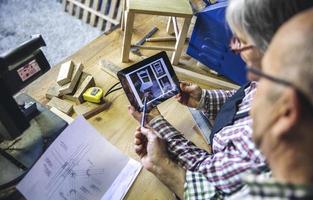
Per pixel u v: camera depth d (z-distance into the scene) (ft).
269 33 1.80
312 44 1.12
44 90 3.15
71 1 8.76
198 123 3.08
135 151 2.65
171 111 3.17
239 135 2.18
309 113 1.08
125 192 2.43
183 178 2.39
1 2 9.09
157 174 2.44
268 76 1.19
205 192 2.27
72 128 2.40
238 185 2.07
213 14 3.37
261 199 1.19
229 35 3.15
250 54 2.00
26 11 8.92
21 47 2.06
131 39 3.65
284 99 1.12
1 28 8.30
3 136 2.35
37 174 2.20
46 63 2.31
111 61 3.64
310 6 1.74
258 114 1.28
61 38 8.21
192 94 3.08
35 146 2.43
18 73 2.10
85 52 3.71
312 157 1.11
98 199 2.33
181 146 2.57
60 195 2.24
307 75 1.10
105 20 8.36
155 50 3.88
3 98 2.04
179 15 3.43
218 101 3.08
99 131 2.88
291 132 1.11
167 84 2.86
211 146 2.78
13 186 2.22
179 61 3.88
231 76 3.72
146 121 2.73
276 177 1.22
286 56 1.16
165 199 2.46
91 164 2.42
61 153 2.32
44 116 2.67
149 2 3.43
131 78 2.69
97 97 3.04
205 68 3.87
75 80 3.11
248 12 1.86
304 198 1.08
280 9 1.75
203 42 3.66
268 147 1.24
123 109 3.11
